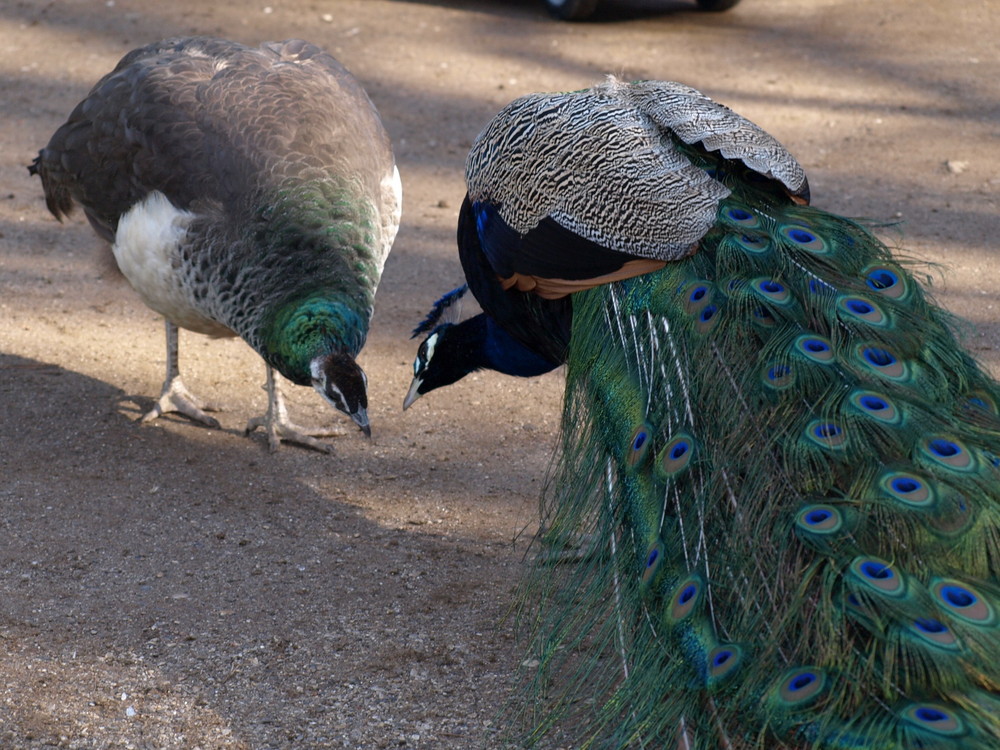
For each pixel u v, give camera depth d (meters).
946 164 8.12
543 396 5.56
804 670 2.50
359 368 4.24
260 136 4.49
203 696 3.48
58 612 3.87
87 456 4.88
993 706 2.33
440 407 5.45
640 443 3.11
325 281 4.36
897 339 3.02
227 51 4.98
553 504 3.63
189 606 3.93
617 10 11.81
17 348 5.75
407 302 6.39
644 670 2.81
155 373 5.63
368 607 3.94
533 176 3.51
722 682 2.60
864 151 8.38
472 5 11.84
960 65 10.17
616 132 3.45
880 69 10.12
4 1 11.46
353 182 4.57
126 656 3.66
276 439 5.04
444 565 4.20
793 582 2.61
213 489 4.70
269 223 4.36
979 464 2.71
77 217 7.33
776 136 8.63
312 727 3.35
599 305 3.45
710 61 10.30
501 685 3.52
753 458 2.85
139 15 11.10
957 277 6.46
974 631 2.42
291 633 3.79
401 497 4.69
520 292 3.78
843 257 3.29
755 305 3.10
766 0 12.25
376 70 9.98
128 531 4.37
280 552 4.27
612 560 3.10
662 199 3.32
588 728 2.92
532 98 3.72
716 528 2.83
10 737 3.28
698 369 3.08
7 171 7.96
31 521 4.39
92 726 3.34
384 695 3.48
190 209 4.45
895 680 2.40
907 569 2.55
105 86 4.87
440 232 7.24
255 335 4.41
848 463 2.76
